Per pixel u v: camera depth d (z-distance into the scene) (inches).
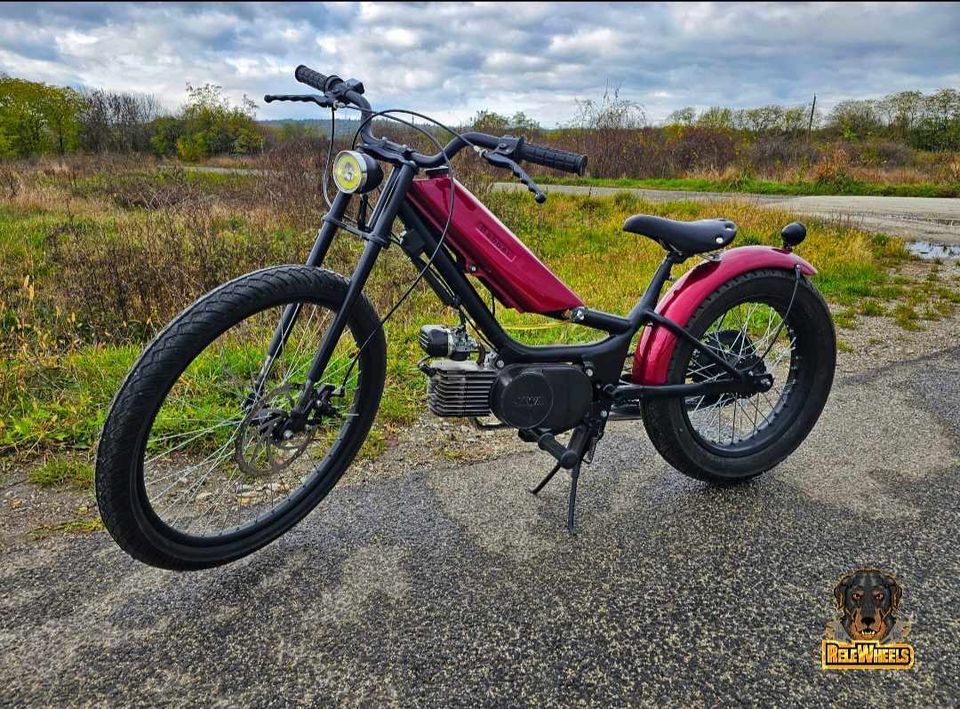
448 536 95.4
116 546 91.9
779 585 86.2
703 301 100.9
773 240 362.9
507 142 81.6
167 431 117.0
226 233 296.0
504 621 78.8
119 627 76.9
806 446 125.6
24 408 126.7
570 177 810.2
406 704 67.3
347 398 104.1
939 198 704.4
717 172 816.3
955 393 151.6
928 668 72.8
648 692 69.4
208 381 125.2
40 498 103.0
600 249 352.5
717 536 96.5
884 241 370.9
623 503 105.2
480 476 112.7
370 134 88.0
